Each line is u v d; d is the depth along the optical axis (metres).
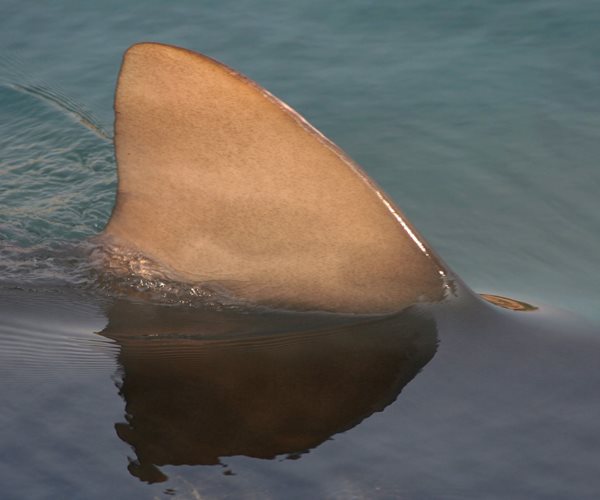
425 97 12.71
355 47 13.84
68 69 13.82
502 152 11.67
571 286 9.58
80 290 7.60
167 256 7.31
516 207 10.82
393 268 6.88
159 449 5.64
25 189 11.33
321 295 7.01
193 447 5.63
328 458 5.49
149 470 5.46
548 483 5.25
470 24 14.12
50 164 11.91
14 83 13.55
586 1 14.28
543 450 5.49
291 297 7.07
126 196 7.21
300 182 6.62
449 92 12.78
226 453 5.56
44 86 13.48
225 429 5.78
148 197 7.12
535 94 12.62
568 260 10.02
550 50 13.41
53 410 6.04
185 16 14.85
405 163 11.57
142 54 6.39
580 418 5.75
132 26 14.68
